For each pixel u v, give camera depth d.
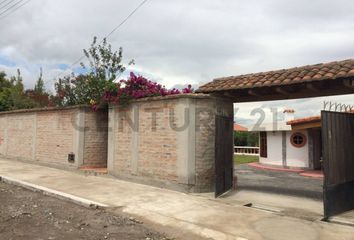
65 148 14.70
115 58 15.16
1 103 25.91
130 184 10.98
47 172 13.71
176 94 10.02
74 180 11.67
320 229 6.49
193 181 9.62
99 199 8.68
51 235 5.90
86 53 14.99
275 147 19.86
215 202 8.59
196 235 6.10
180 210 7.71
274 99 9.91
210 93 9.93
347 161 8.09
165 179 10.26
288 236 6.05
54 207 7.97
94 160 14.28
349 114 8.30
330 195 7.36
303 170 18.03
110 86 12.19
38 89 27.64
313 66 8.81
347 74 7.33
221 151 9.73
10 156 18.91
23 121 17.89
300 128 17.47
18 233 5.96
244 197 9.45
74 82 17.38
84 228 6.36
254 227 6.55
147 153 10.91
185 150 9.72
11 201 8.52
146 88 11.41
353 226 6.72
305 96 9.27
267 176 15.23
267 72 9.73
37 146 16.61
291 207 8.35
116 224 6.64
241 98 10.50
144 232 6.20
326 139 7.36
